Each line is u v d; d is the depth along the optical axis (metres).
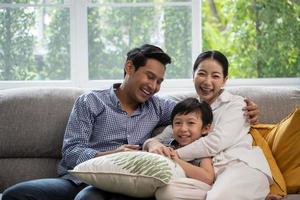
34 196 1.89
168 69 2.81
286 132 1.98
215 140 1.92
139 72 2.05
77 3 2.78
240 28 2.96
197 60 2.16
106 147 2.10
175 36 2.81
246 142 1.99
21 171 2.27
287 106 2.31
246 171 1.84
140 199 1.77
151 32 2.81
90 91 2.20
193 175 1.83
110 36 2.80
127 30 2.80
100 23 2.80
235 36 2.98
